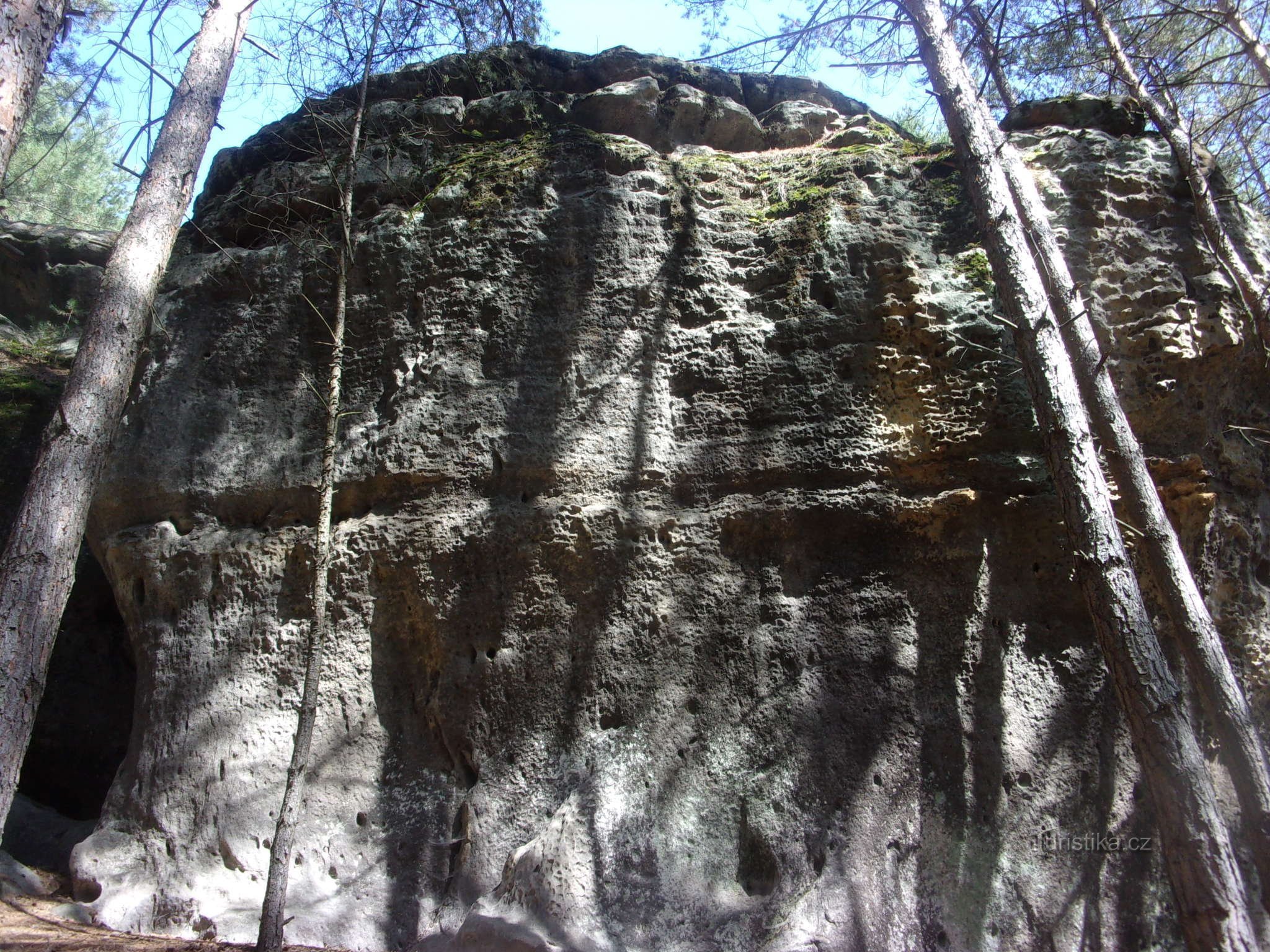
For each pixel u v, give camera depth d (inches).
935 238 305.7
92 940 243.1
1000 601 273.1
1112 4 324.8
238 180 372.5
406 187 336.5
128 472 312.5
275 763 281.9
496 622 283.3
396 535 291.4
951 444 278.8
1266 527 287.4
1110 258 291.6
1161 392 277.4
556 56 369.4
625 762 267.1
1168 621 262.8
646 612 279.9
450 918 254.4
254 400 317.4
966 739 260.8
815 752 262.4
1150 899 242.4
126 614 311.0
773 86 365.1
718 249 313.9
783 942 234.8
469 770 279.6
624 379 299.0
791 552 282.2
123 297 233.9
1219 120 327.3
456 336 307.0
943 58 292.2
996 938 239.3
